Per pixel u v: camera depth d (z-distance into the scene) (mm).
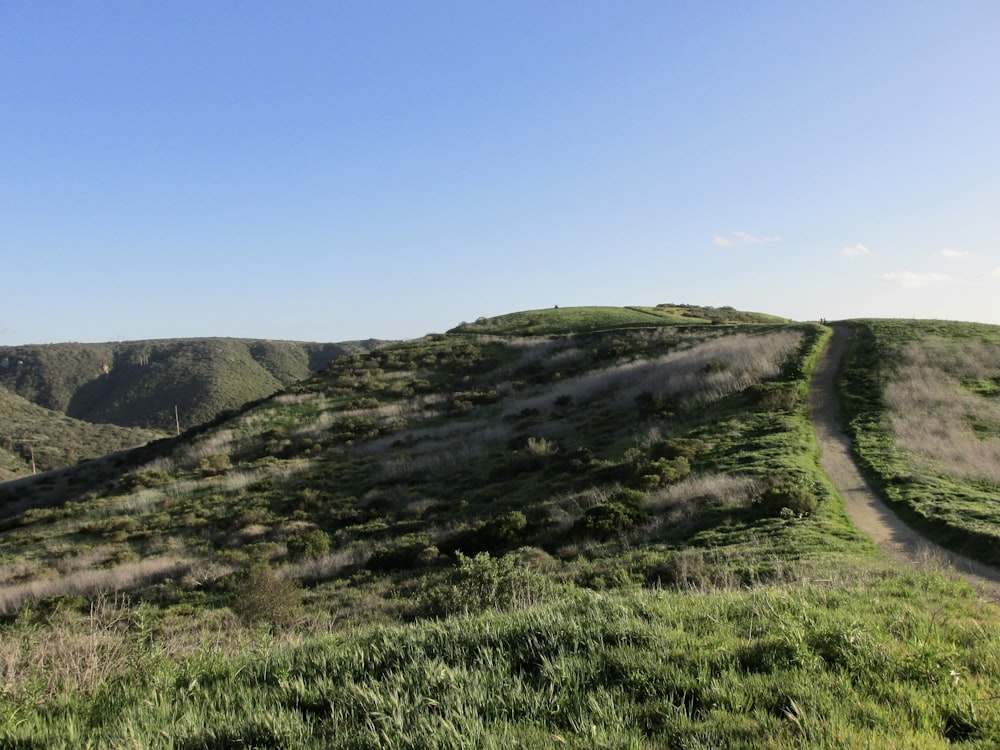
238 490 31469
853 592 6738
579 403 36625
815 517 14531
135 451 48125
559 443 29016
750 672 3979
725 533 14250
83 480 42938
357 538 22484
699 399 29578
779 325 48844
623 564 13000
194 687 4605
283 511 27484
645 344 48000
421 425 39469
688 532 15227
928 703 3480
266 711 3824
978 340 34531
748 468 19094
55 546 26703
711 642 4488
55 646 5609
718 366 33500
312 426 41594
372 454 34750
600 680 3969
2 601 19250
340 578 18172
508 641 4793
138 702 4355
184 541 25328
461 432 35938
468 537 18766
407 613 11453
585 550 15766
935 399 24969
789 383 28812
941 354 31641
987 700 3496
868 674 3850
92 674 5023
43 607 17016
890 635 4695
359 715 3752
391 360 55656
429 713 3555
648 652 4289
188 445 42125
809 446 21188
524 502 22250
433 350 57844
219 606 15883
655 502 18031
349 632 6473
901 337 36375
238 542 23969
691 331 50562
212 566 20500
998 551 11656
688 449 22141
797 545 12438
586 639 4609
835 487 17422
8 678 4922
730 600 6027
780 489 15391
